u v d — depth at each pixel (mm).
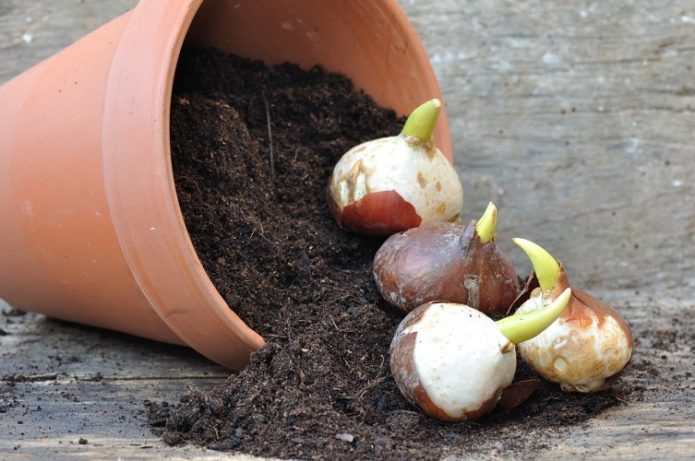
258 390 558
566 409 571
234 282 592
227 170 608
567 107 756
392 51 662
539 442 548
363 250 630
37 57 742
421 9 752
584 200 758
